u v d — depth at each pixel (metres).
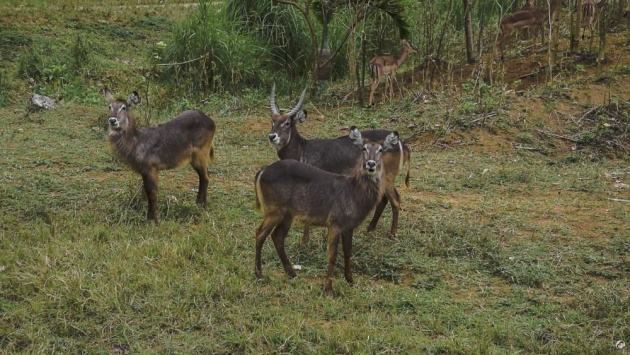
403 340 6.52
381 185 7.37
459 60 15.52
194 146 9.32
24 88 15.27
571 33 14.52
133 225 8.84
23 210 9.11
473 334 6.73
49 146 11.66
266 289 7.45
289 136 8.95
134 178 10.31
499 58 15.09
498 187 10.41
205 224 8.84
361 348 6.39
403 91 14.48
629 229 8.89
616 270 7.96
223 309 6.99
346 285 7.57
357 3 14.51
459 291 7.58
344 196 7.35
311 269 7.97
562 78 13.68
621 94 13.11
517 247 8.43
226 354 6.43
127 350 6.46
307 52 16.70
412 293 7.46
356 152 8.91
